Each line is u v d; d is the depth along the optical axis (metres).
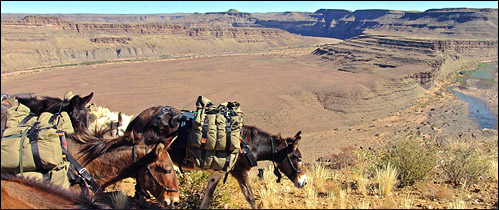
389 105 99.50
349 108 93.50
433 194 6.88
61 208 3.79
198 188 6.56
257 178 8.76
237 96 105.56
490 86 128.75
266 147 6.57
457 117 80.56
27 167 4.64
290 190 7.60
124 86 126.06
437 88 127.88
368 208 6.04
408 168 7.56
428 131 64.44
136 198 6.04
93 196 5.14
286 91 109.00
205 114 5.88
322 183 7.70
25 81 138.75
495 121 76.00
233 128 5.79
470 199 6.56
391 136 56.81
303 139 57.03
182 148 6.11
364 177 8.02
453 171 7.70
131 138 5.24
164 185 5.01
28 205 3.74
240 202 6.79
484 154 11.70
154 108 6.69
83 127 6.40
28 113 5.48
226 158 5.79
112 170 5.15
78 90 117.69
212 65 184.88
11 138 4.64
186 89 119.81
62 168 4.84
